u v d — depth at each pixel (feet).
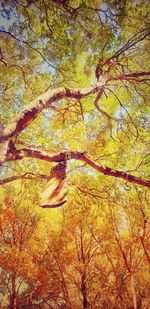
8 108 13.15
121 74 13.85
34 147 13.14
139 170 14.61
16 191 13.23
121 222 14.53
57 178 12.68
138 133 14.84
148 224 14.42
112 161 14.42
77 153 13.46
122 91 14.20
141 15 12.76
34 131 13.39
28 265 13.56
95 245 14.44
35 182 12.92
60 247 14.10
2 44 12.93
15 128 9.43
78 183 13.78
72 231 14.24
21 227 13.84
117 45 13.37
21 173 12.91
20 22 12.62
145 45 13.29
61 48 13.21
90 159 13.93
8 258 13.47
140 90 14.12
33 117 9.94
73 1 12.50
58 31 12.90
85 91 12.38
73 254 14.29
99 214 14.32
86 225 14.26
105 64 13.61
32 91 13.42
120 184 14.37
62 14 12.67
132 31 13.08
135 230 14.47
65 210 14.11
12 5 12.26
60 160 13.01
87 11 12.65
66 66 13.41
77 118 14.15
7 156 9.51
